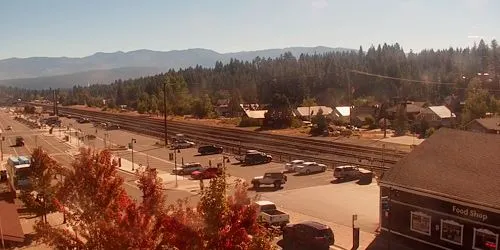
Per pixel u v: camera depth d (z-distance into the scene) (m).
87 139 100.06
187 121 139.62
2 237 27.72
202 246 13.32
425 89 190.38
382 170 54.56
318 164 55.94
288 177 52.97
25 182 47.94
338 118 121.81
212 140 92.50
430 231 29.05
